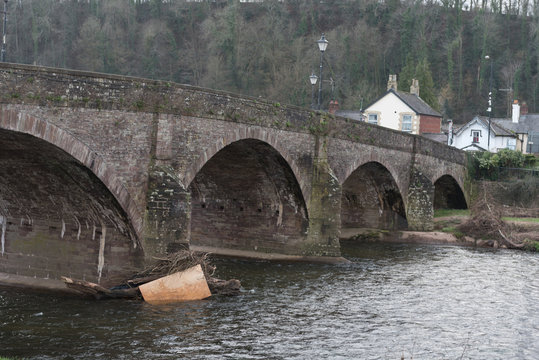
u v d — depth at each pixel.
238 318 21.70
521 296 27.20
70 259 24.77
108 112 21.95
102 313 21.33
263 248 35.16
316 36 89.88
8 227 26.03
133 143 23.06
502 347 19.98
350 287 27.72
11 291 23.92
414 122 73.50
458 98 103.44
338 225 34.25
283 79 74.69
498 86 106.00
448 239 44.72
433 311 24.11
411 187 46.47
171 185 23.69
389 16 102.00
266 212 35.09
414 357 18.59
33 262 25.58
